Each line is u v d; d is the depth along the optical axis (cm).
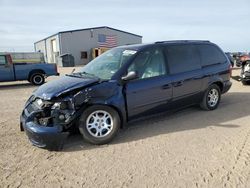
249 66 1153
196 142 503
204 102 696
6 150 487
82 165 425
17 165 430
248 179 372
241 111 712
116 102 510
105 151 473
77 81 511
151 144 498
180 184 362
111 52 623
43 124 464
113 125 508
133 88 535
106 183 371
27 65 1599
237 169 400
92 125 496
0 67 1533
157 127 590
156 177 381
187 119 643
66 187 365
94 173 399
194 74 648
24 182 380
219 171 394
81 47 4975
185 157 441
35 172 407
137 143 505
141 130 573
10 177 394
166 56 607
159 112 595
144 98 554
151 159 437
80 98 478
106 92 502
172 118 654
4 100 1007
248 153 453
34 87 1487
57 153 471
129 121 550
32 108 495
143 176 385
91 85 496
